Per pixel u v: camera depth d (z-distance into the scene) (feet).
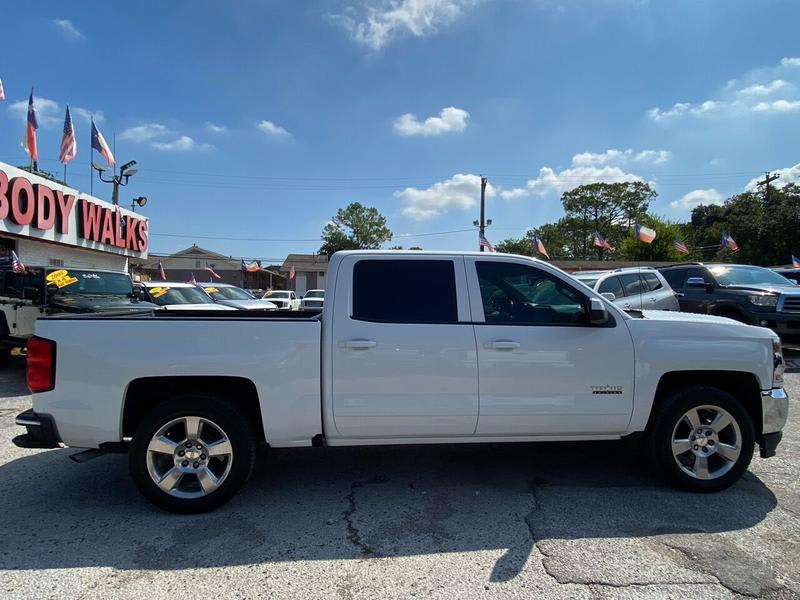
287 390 12.05
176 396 11.95
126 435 12.38
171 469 11.94
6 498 12.94
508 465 15.24
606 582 9.23
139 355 11.73
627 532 11.09
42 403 11.75
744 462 13.05
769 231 115.55
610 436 13.24
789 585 9.12
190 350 11.81
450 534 11.06
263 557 10.16
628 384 12.86
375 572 9.62
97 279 33.37
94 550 10.41
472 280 13.03
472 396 12.44
